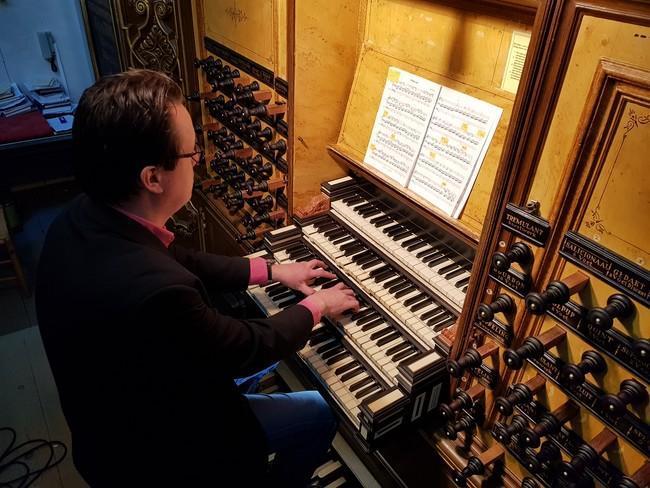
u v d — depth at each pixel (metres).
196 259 1.59
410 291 1.67
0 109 3.67
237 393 1.24
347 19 1.76
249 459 1.28
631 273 0.92
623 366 0.99
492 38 1.36
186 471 1.17
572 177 0.97
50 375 2.56
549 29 0.92
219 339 1.09
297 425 1.52
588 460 1.07
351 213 1.92
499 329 1.22
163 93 1.01
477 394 1.34
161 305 0.96
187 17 2.40
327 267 1.85
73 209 1.12
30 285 3.13
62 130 3.66
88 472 1.22
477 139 1.44
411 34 1.61
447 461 1.49
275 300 1.84
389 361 1.54
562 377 1.08
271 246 1.92
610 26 0.85
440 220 1.53
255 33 1.97
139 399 1.04
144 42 2.52
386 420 1.39
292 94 1.80
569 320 1.06
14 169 3.88
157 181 1.05
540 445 1.24
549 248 1.06
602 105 0.89
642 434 1.00
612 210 0.94
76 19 3.85
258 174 2.25
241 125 2.21
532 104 0.99
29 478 2.10
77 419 1.12
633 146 0.88
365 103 1.82
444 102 1.52
